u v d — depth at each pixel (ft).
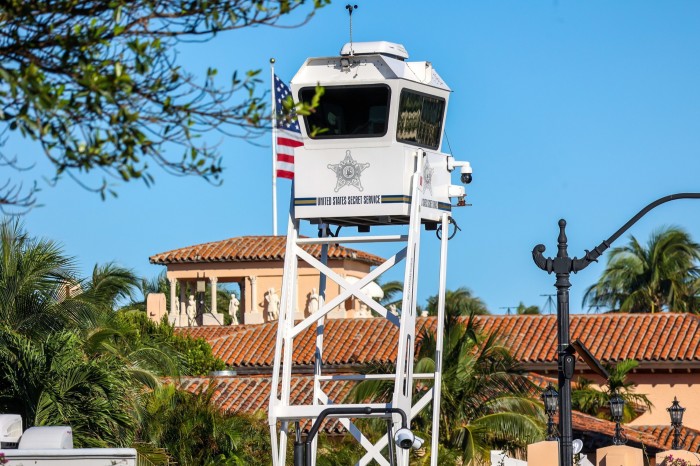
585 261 97.19
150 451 124.67
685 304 398.62
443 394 165.78
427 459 156.76
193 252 304.91
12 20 42.75
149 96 42.47
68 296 134.51
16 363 113.80
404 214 97.50
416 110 98.99
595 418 205.16
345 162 98.22
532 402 170.40
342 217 98.99
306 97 98.53
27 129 40.34
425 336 174.91
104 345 134.51
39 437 69.62
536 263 97.71
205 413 148.25
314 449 100.68
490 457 163.43
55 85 41.55
